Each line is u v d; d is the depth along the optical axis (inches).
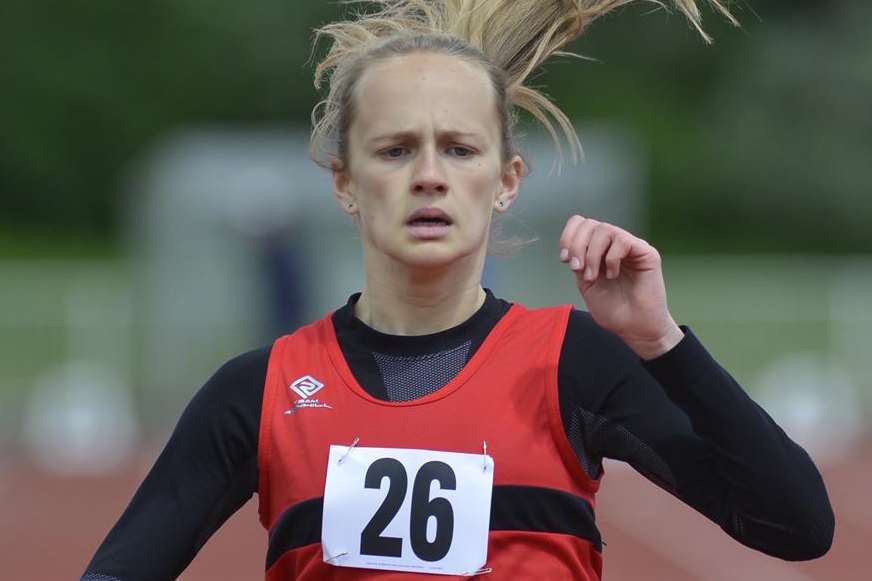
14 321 1935.3
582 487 367.2
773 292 2021.4
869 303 2025.1
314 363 378.9
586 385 365.7
